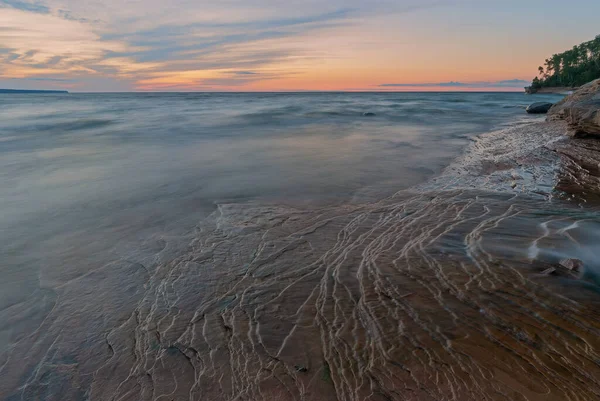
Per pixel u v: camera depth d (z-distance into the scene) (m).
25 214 5.80
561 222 4.45
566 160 8.22
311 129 17.44
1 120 22.28
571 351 2.37
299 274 3.71
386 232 4.68
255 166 9.05
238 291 3.47
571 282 3.07
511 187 6.50
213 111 30.47
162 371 2.55
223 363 2.57
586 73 87.81
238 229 5.02
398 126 18.59
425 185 7.10
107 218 5.60
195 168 8.93
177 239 4.77
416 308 2.95
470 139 13.52
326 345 2.65
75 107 38.44
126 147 12.40
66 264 4.18
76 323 3.14
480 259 3.62
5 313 3.31
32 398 2.42
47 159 10.34
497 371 2.28
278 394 2.28
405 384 2.26
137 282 3.75
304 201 6.25
